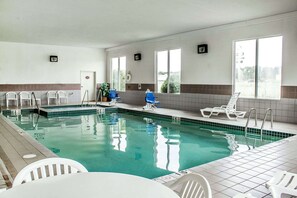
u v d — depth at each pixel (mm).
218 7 6688
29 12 7121
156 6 6590
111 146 5934
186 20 8117
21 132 6250
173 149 5668
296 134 6027
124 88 14078
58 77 13961
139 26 9023
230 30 8703
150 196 1459
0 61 12484
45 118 9852
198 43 9789
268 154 4523
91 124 8641
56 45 13750
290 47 7273
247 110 8383
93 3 6332
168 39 11023
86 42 12742
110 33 10344
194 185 1682
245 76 8523
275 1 6188
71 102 14320
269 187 2320
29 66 13156
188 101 10297
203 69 9664
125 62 13789
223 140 6383
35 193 1499
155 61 11805
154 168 4492
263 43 8016
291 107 7355
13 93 12820
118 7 6668
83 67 14672
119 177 1732
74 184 1621
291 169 3787
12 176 3426
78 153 5375
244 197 2086
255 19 7891
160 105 11586
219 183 3297
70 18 7832
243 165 3965
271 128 6598
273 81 7852
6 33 10273
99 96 15086
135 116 10297
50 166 2012
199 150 5578
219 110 8188
